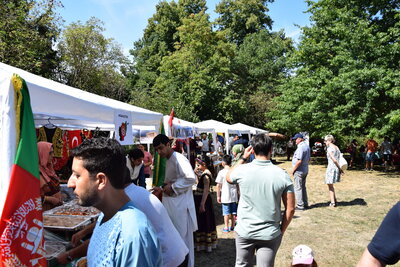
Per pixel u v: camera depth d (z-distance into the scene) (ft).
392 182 38.91
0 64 12.21
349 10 49.83
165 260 7.63
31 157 7.52
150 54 125.18
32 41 46.68
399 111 40.88
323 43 56.80
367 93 43.83
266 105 97.40
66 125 25.80
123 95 98.37
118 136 15.28
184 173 13.52
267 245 10.19
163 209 7.85
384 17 51.85
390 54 45.09
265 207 10.11
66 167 27.43
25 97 7.66
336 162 26.99
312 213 25.68
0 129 7.19
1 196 7.06
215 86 87.92
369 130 46.91
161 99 81.71
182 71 90.63
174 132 30.12
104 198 4.76
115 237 4.43
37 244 7.22
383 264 4.20
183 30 94.22
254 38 112.57
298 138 26.89
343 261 16.53
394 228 4.15
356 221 23.27
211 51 91.66
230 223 22.36
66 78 78.33
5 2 46.39
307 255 8.76
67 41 75.31
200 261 16.88
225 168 21.63
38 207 7.43
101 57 81.20
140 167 22.44
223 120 95.25
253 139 10.89
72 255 7.77
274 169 10.32
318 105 51.55
